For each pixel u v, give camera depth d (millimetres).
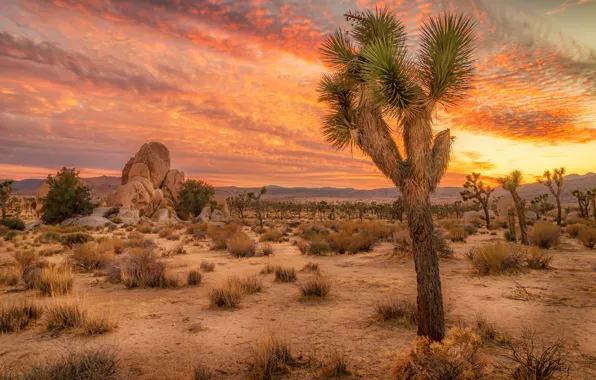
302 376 4598
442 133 4578
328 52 4996
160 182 83125
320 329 6559
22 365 4934
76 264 14711
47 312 7238
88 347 5641
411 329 6391
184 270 14352
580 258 14445
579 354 4980
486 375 4082
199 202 80062
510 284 9906
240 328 6738
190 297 9539
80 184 54938
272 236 28688
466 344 4098
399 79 4004
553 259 14305
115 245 21172
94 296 9688
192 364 5023
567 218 50469
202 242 27438
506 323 6523
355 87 4910
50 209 51969
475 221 43281
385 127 4668
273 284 11172
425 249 4406
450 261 14406
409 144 4422
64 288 10047
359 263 15219
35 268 12023
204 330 6637
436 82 4098
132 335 6352
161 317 7543
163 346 5785
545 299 8180
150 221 65938
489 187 36906
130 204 65312
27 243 26422
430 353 4039
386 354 4621
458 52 4129
